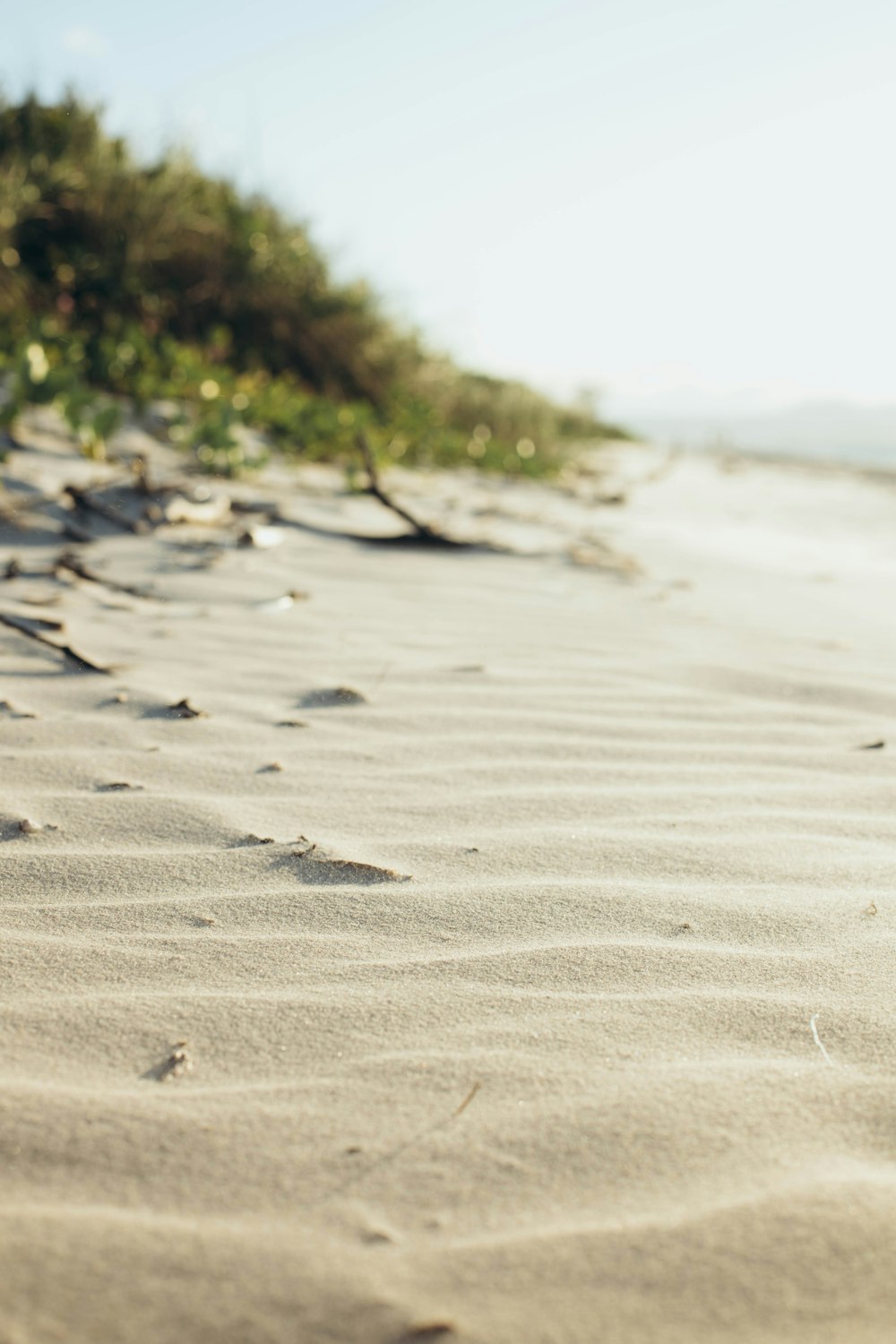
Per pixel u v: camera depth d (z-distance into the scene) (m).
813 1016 1.34
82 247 7.33
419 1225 0.98
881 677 3.06
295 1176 1.04
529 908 1.62
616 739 2.43
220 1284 0.89
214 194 8.30
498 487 7.79
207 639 3.04
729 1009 1.35
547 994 1.38
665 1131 1.11
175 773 2.09
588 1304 0.89
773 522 7.97
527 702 2.66
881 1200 1.01
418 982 1.41
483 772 2.19
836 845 1.89
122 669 2.70
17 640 2.86
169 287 7.84
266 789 2.04
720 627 3.69
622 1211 1.00
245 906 1.60
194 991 1.36
